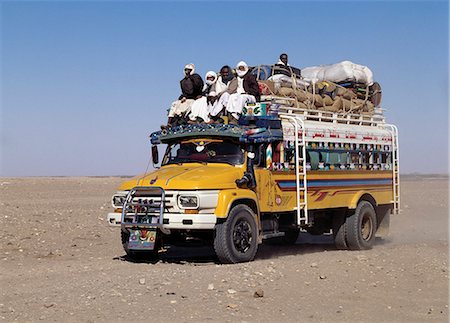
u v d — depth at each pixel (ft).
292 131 43.93
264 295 30.86
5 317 26.63
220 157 41.55
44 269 37.73
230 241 38.27
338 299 30.76
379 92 54.70
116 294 30.22
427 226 68.54
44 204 89.92
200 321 26.27
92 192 121.19
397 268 38.09
